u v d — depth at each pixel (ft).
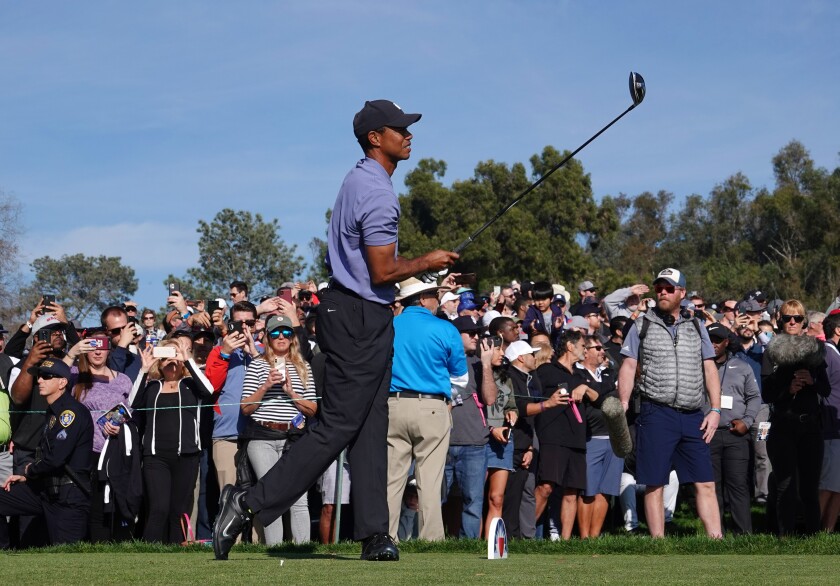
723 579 11.39
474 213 117.50
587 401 31.42
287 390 26.32
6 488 26.58
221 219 151.94
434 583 10.69
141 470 27.99
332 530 28.89
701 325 24.66
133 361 31.50
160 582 10.89
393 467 24.80
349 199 14.48
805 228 151.33
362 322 14.39
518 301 39.93
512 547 20.54
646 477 24.17
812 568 13.30
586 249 147.02
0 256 111.75
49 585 10.66
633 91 16.78
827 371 27.99
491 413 28.73
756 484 36.58
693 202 192.44
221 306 34.65
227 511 14.42
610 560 15.52
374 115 14.79
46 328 28.84
